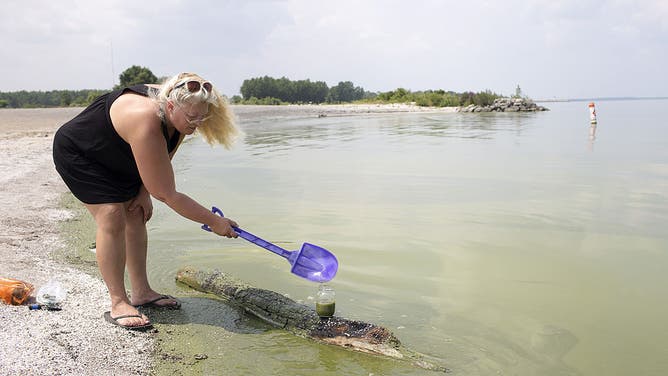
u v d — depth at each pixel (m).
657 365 2.78
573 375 2.70
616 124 21.55
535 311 3.42
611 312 3.41
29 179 7.59
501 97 42.41
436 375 2.69
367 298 3.63
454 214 5.79
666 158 10.19
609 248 4.64
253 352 2.93
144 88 3.07
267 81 111.69
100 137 2.99
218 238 4.98
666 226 5.28
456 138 14.88
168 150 3.18
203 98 2.94
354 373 2.71
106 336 2.94
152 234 5.10
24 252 4.26
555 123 22.58
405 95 62.97
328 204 6.28
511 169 8.84
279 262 4.36
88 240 4.75
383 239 4.90
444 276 4.02
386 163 9.62
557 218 5.60
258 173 8.56
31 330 2.87
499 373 2.71
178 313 3.41
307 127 20.58
